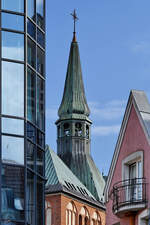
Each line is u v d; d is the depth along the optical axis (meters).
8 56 50.97
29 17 52.47
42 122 52.25
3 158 49.12
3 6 51.66
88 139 156.88
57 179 120.81
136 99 45.84
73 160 152.12
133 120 46.00
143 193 43.59
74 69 165.62
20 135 49.97
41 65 53.19
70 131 156.50
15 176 49.19
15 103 50.38
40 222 50.38
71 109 158.88
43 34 53.91
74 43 168.62
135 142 45.56
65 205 119.88
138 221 43.88
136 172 45.38
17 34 51.53
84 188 130.88
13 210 48.59
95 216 129.38
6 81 50.47
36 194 50.28
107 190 48.94
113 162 48.09
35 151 50.94
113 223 47.88
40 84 52.72
